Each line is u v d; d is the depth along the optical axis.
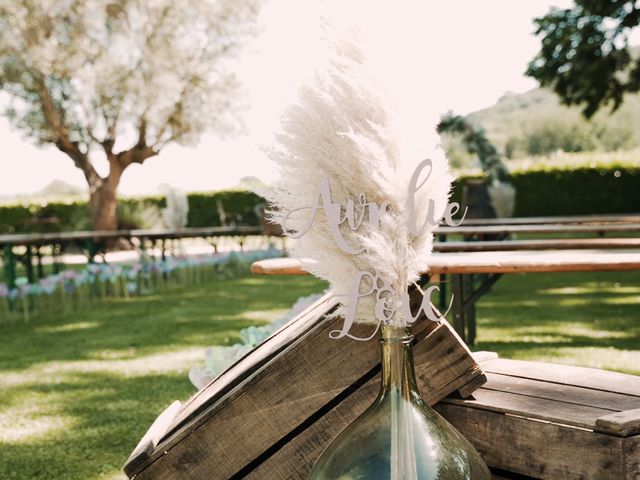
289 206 1.16
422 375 1.56
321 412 1.54
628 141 56.19
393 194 1.08
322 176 1.11
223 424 1.51
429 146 1.12
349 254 1.14
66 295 9.95
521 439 1.47
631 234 13.35
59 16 18.09
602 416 1.37
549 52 16.62
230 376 1.68
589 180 20.66
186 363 4.82
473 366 1.57
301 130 1.10
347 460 1.19
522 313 6.33
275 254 13.52
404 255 1.12
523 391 1.62
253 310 7.42
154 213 20.64
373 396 1.51
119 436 3.23
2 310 8.55
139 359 5.08
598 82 16.58
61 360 5.23
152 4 19.09
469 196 11.95
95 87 18.58
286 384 1.52
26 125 19.86
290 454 1.52
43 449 3.10
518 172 20.95
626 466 1.32
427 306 1.20
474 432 1.55
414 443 1.18
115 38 18.91
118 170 20.33
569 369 1.80
